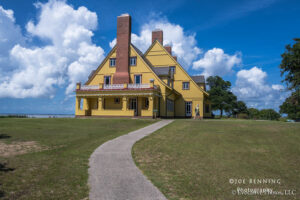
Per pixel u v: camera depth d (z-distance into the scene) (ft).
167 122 79.46
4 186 21.58
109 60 113.80
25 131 54.80
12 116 114.21
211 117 142.31
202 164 30.73
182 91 124.16
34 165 28.32
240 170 29.04
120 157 32.42
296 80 75.66
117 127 67.05
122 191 20.67
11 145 39.68
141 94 96.02
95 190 20.76
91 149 37.40
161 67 118.01
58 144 42.09
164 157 33.63
